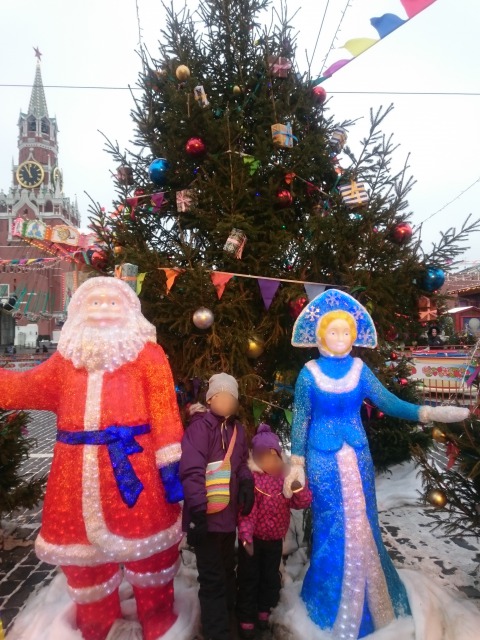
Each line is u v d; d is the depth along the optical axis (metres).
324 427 2.68
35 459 7.00
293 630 2.51
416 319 3.79
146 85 3.98
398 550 3.72
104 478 2.34
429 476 2.96
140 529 2.34
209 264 3.55
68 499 2.35
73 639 2.44
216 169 3.68
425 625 2.42
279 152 3.74
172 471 2.45
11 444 3.68
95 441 2.37
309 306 2.84
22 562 3.65
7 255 35.09
